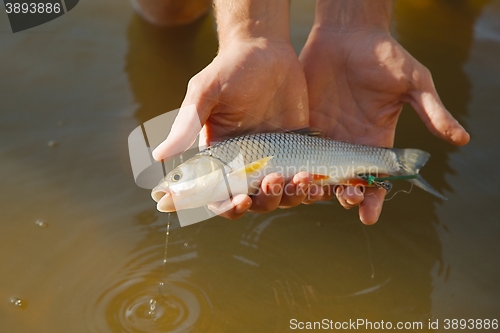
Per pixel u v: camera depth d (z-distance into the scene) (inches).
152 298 26.2
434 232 28.8
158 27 37.3
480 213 29.3
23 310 25.7
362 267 27.6
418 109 26.9
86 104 33.1
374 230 28.9
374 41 27.7
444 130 26.2
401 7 38.5
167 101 33.4
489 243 28.3
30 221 28.5
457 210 29.4
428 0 38.8
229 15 27.5
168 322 25.6
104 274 26.9
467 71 34.8
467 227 28.9
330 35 28.6
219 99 26.1
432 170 30.7
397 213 29.4
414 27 37.3
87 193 29.5
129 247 27.8
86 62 35.2
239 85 26.3
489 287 27.0
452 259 27.9
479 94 33.7
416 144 31.8
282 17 27.8
